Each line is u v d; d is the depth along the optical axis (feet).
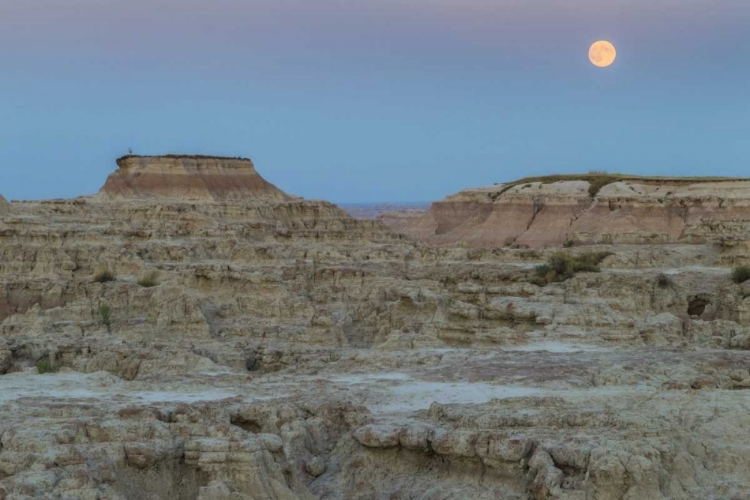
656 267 374.43
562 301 282.97
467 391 195.62
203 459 154.40
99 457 150.30
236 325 304.71
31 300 340.80
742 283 345.51
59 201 462.60
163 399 189.16
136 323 296.10
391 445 167.53
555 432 159.84
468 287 307.37
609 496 144.87
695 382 196.85
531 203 622.54
